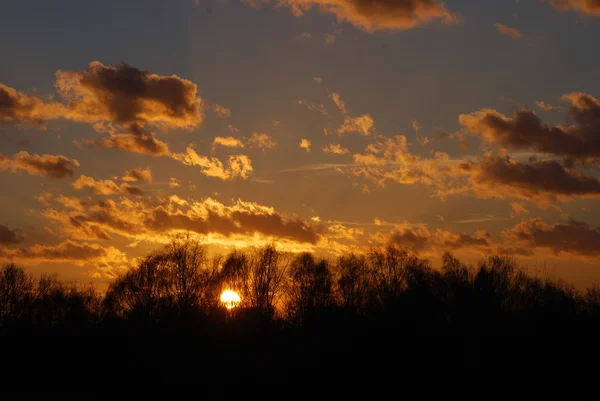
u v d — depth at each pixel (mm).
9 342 82938
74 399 72188
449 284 90500
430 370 76062
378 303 89625
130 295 91375
